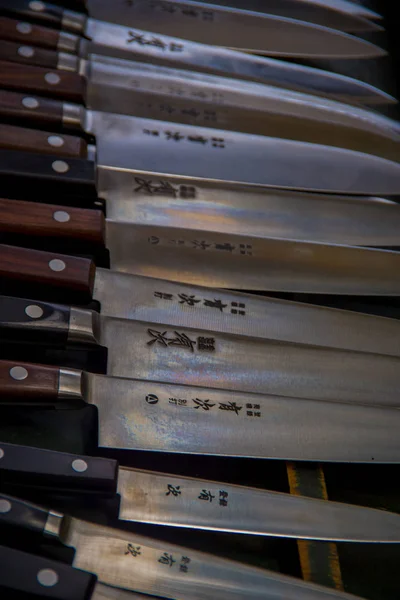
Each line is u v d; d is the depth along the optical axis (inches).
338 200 55.0
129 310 46.9
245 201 53.2
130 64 57.7
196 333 46.9
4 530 36.2
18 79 53.1
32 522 36.1
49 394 41.2
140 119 54.7
